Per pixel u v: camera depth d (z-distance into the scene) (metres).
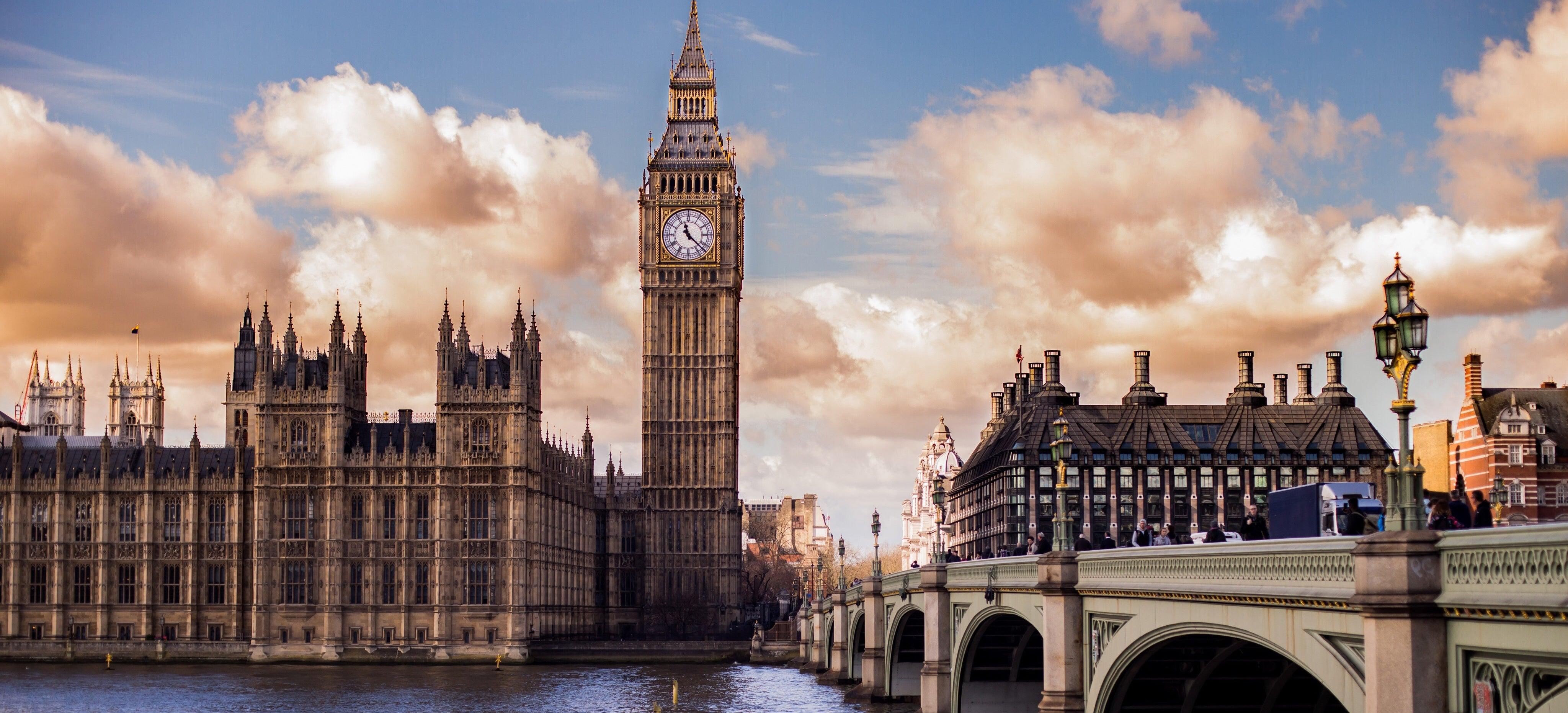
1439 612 37.22
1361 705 39.75
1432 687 37.12
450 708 144.50
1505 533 34.62
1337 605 40.56
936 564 95.56
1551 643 32.97
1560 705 33.09
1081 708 64.75
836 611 163.12
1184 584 52.00
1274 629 45.19
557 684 173.50
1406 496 38.28
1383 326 38.88
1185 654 61.19
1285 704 62.41
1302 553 43.00
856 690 135.25
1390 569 37.69
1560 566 32.62
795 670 198.12
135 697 157.12
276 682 177.62
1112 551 60.44
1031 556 72.69
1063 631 65.06
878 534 132.00
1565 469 148.75
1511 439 149.12
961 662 91.38
